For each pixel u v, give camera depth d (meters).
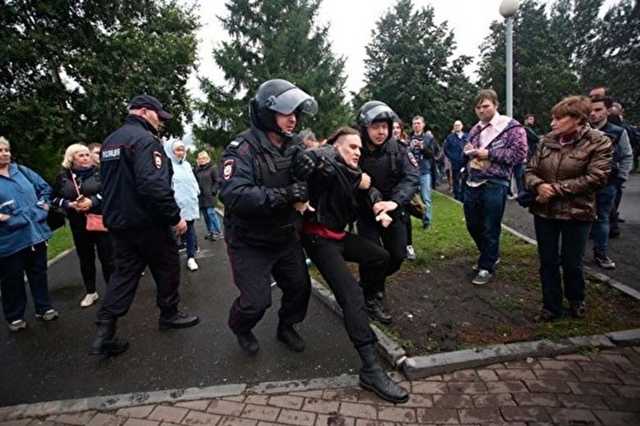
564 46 41.00
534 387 2.38
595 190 2.73
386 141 3.14
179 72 13.12
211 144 20.09
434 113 22.95
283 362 2.85
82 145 3.94
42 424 2.33
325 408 2.31
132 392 2.61
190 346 3.17
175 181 5.20
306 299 2.96
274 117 2.46
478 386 2.42
